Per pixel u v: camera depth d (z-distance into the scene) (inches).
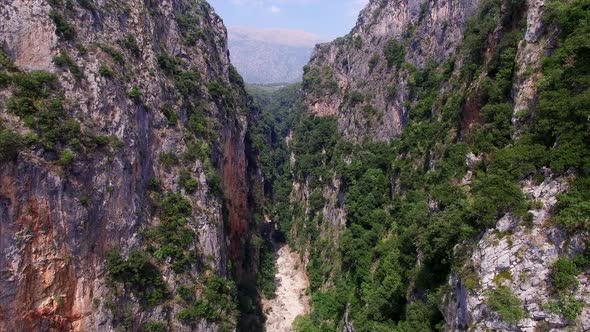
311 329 2556.6
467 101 1740.9
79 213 1526.8
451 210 1462.8
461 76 2112.5
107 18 2049.7
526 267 1018.1
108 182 1668.3
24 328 1358.3
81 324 1505.9
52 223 1444.4
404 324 1612.9
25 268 1363.2
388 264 2007.9
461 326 1154.0
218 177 2410.2
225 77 3602.4
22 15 1631.4
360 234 2615.7
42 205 1421.0
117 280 1651.1
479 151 1514.5
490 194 1170.6
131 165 1827.0
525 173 1146.7
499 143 1423.5
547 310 946.1
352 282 2487.7
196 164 2274.9
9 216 1339.8
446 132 1999.3
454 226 1355.8
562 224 982.4
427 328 1462.8
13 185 1354.6
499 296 1016.2
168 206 2023.9
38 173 1417.3
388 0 4165.8
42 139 1462.8
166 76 2405.3
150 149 2047.2
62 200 1477.6
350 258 2532.0
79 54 1765.5
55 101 1546.5
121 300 1648.6
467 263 1186.6
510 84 1470.2
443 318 1371.8
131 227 1769.2
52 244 1440.7
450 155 1742.1
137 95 1964.8
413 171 2331.4
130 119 1895.9
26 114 1454.2
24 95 1485.0
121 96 1875.0
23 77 1502.2
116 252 1656.0
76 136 1572.3
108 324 1579.7
